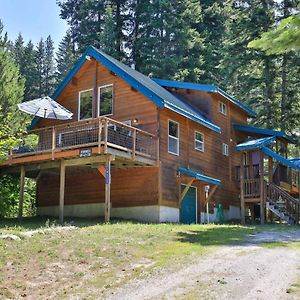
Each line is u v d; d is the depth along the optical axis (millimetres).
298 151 34281
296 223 19344
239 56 30016
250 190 21125
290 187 23750
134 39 37781
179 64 34875
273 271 8016
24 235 10758
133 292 6961
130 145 17922
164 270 8258
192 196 20047
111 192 18734
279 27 8102
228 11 38531
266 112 29906
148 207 17672
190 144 20125
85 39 40000
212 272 8008
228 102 24250
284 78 29453
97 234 11641
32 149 18141
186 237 12148
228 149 23719
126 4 39625
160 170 17734
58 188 20953
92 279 7785
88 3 40719
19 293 7102
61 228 12531
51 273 8102
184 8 36156
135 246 10359
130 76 18641
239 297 6418
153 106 18219
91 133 17719
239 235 13273
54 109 17109
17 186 21406
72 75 20562
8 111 25031
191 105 22984
